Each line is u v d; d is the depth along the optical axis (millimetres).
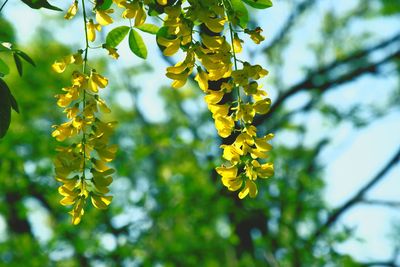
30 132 7746
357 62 9859
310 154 11422
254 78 1773
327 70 8453
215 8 1708
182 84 1768
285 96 8234
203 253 7945
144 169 9359
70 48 9531
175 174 7883
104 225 7617
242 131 1833
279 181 7801
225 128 1838
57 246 7309
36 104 8305
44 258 7141
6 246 7219
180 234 8023
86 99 1840
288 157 11086
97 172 1834
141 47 1976
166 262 7664
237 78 1759
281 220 7895
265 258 8453
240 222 7605
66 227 7316
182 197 7488
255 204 7297
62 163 1799
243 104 1811
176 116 12195
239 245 7926
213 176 7672
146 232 7719
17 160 7441
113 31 1940
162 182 7969
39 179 7711
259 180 7594
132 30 1949
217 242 7941
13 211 8148
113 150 1833
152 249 7820
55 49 9320
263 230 7938
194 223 7645
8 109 1811
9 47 1878
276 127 10930
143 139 10102
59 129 1818
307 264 7742
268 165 1866
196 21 1812
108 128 1834
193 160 8492
